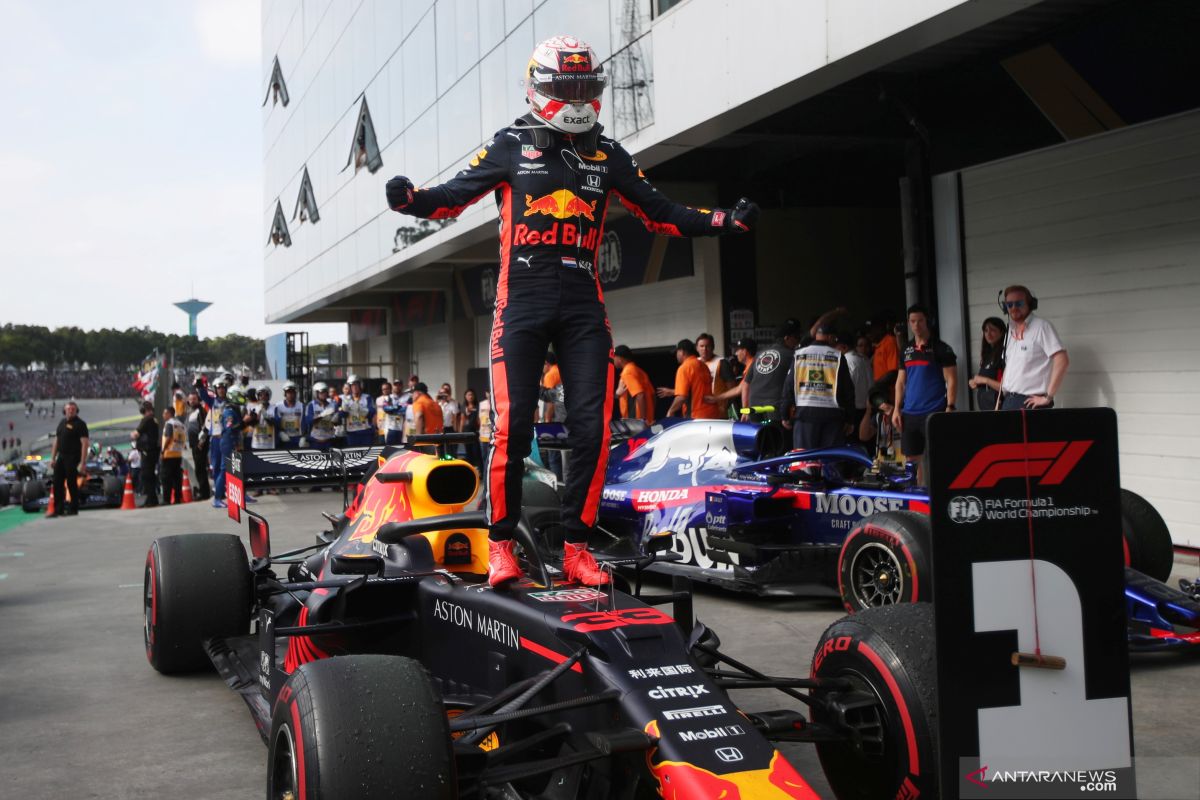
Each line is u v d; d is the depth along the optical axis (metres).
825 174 14.41
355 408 16.77
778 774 2.46
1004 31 8.51
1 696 5.11
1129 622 5.04
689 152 13.67
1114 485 2.49
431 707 2.62
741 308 14.11
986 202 9.64
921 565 5.20
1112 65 8.02
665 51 9.99
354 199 23.03
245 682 4.55
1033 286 9.19
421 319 28.38
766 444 7.17
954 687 2.39
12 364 179.62
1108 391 8.52
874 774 2.98
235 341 138.25
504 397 3.33
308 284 28.25
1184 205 7.73
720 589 7.32
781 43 8.22
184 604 5.18
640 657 2.80
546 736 2.86
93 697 5.07
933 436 2.39
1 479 20.27
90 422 87.19
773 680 3.14
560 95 3.28
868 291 14.70
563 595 3.20
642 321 16.75
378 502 4.39
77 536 11.77
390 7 19.94
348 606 3.80
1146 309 8.12
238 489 5.92
